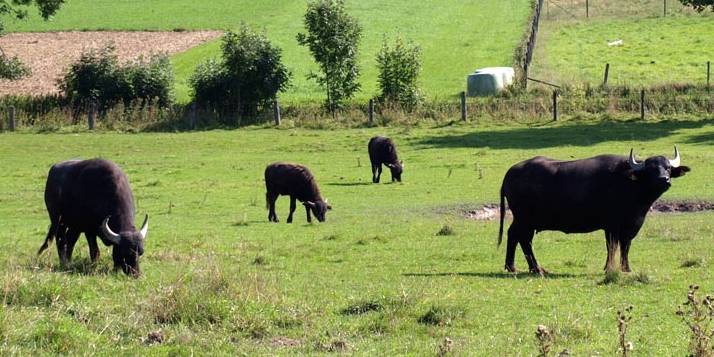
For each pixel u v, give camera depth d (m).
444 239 30.22
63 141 59.62
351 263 26.20
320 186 43.81
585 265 25.36
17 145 58.22
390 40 96.00
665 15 99.19
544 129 58.34
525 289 21.41
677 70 77.12
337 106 66.38
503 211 24.92
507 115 62.12
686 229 30.97
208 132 62.56
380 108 64.56
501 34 96.56
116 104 67.19
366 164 50.41
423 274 24.16
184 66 87.00
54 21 107.50
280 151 55.19
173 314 17.72
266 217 36.78
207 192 42.62
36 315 17.02
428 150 53.22
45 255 24.73
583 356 15.76
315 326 17.80
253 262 26.05
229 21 106.25
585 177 23.78
